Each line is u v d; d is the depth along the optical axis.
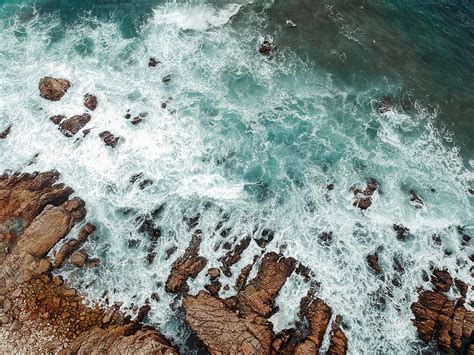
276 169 23.73
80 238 20.95
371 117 26.16
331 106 26.48
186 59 27.94
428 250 21.25
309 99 26.69
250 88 26.86
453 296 19.88
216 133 24.83
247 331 17.88
